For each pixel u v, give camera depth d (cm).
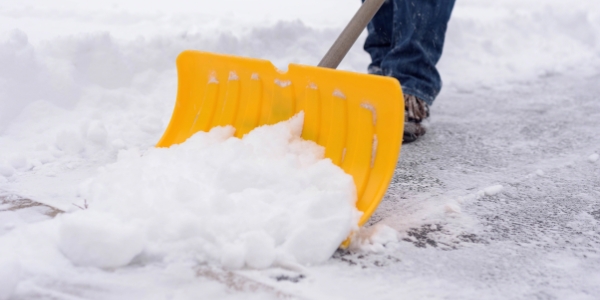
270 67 169
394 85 139
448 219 159
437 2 242
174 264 123
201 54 188
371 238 140
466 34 445
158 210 131
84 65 250
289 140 162
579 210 168
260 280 119
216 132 178
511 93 339
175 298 112
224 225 127
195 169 153
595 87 348
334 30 377
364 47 290
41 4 432
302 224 129
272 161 153
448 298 117
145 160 164
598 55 438
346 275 125
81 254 121
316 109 160
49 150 201
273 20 425
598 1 583
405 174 199
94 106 237
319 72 156
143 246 124
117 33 356
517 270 130
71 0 467
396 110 141
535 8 574
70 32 346
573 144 237
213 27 370
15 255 124
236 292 115
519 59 421
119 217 131
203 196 137
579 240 147
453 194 179
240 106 181
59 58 242
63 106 230
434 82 246
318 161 154
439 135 253
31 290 113
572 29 474
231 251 122
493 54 430
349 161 152
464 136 251
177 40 293
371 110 147
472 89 348
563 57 427
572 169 206
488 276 127
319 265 128
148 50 278
